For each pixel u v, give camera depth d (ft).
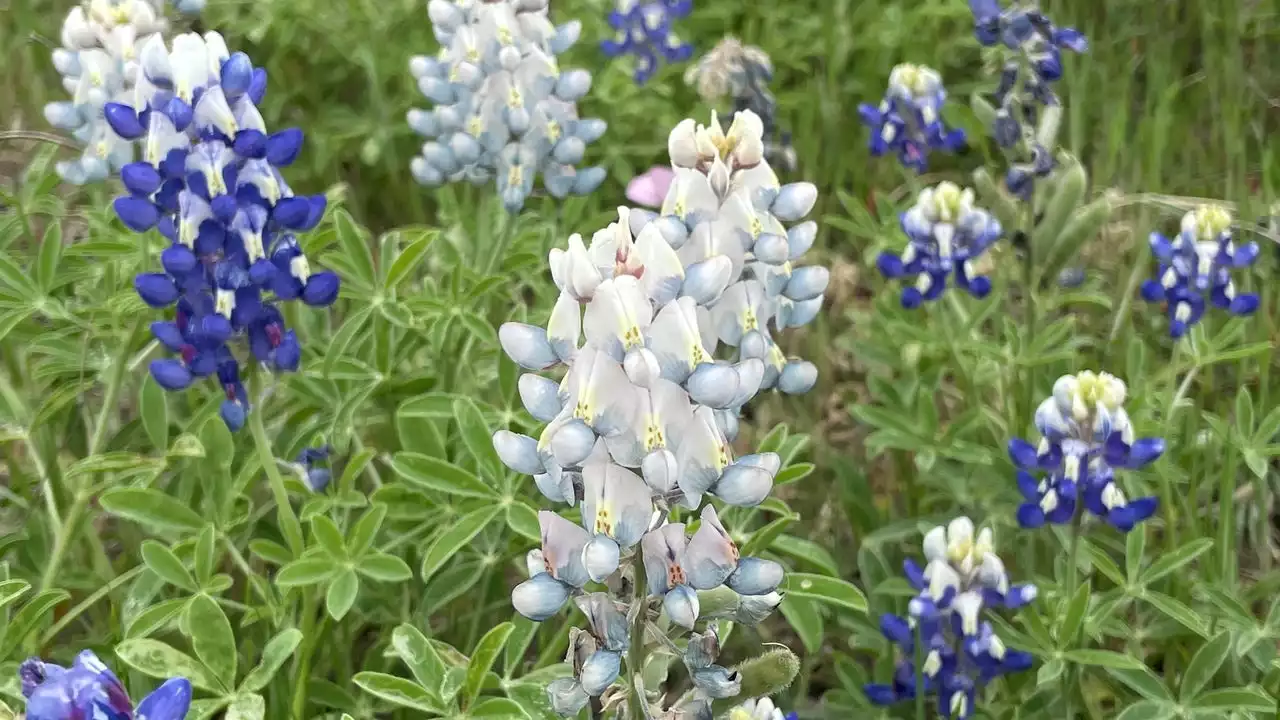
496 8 1.15
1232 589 1.05
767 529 0.94
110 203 1.30
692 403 0.65
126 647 0.78
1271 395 1.27
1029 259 1.19
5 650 0.84
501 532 1.04
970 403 1.21
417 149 1.73
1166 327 1.34
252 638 1.00
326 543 0.89
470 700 0.80
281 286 0.88
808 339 1.40
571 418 0.64
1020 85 1.19
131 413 1.21
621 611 0.67
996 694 1.02
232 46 1.87
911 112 1.34
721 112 1.40
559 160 1.20
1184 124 1.69
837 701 1.02
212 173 0.84
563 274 0.65
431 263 1.33
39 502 1.05
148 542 0.87
